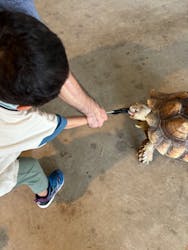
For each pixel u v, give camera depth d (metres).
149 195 1.36
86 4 1.92
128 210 1.34
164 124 1.22
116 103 1.58
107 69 1.67
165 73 1.64
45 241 1.30
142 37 1.76
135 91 1.60
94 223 1.32
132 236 1.29
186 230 1.29
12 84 0.66
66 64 0.69
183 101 1.24
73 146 1.48
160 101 1.30
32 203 1.38
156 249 1.26
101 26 1.82
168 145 1.22
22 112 0.82
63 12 1.90
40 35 0.65
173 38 1.74
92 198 1.37
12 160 0.97
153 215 1.32
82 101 1.02
